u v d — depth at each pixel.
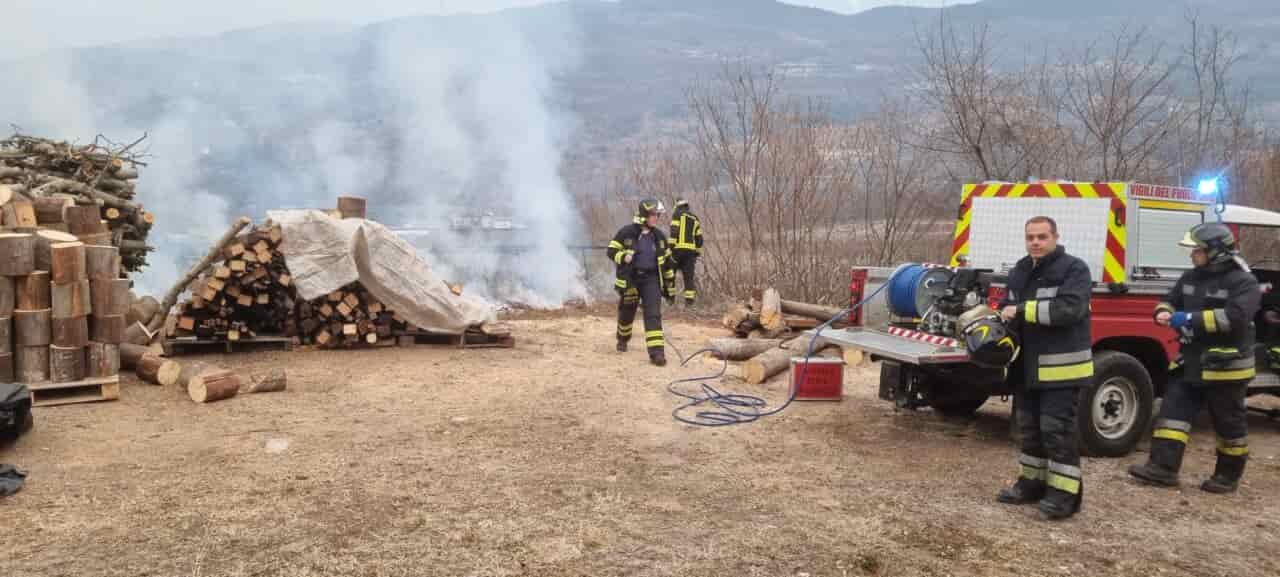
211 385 6.91
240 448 5.71
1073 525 4.76
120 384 7.45
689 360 9.52
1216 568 4.23
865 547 4.34
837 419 7.15
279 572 3.85
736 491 5.17
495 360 9.16
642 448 6.04
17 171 8.87
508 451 5.84
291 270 8.85
